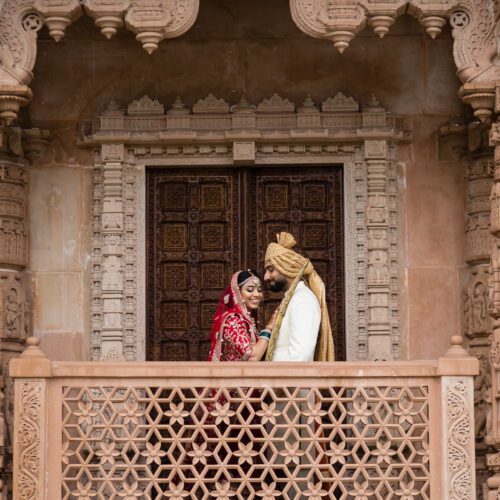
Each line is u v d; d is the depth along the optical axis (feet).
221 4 63.72
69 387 50.88
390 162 62.90
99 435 59.06
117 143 62.44
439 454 50.72
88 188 63.00
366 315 61.93
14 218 61.26
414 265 62.49
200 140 62.28
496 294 54.90
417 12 55.98
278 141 62.59
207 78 63.46
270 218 63.31
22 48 55.62
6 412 58.80
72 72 63.52
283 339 53.57
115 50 63.62
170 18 55.57
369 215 62.13
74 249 62.54
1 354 59.57
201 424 50.57
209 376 50.72
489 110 55.72
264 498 50.34
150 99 63.10
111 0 55.57
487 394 58.23
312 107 62.75
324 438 50.70
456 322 62.13
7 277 60.70
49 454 50.52
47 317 62.13
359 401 54.80
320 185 63.52
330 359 54.08
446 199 62.80
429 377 51.16
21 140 62.18
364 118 62.54
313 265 63.05
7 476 58.59
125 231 62.34
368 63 63.52
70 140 63.16
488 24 55.83
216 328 54.70
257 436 54.44
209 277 63.00
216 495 50.39
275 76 63.41
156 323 62.69
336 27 55.47
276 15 63.67
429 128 63.21
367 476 50.70
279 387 50.85
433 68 63.46
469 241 61.72
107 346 61.36
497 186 55.42
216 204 63.41
